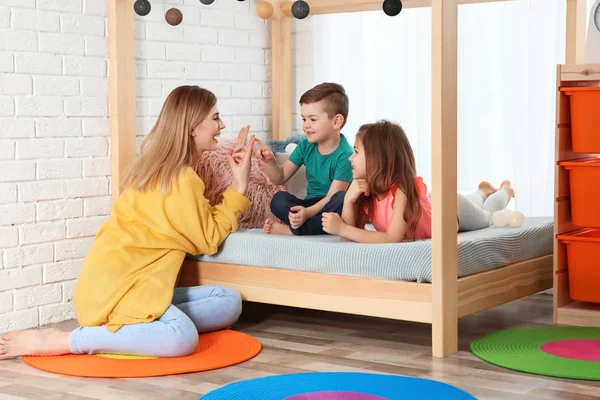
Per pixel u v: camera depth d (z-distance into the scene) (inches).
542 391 80.2
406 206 100.7
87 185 116.8
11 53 106.9
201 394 80.4
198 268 111.8
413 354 94.6
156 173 105.0
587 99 107.8
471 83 131.9
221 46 137.3
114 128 119.1
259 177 123.6
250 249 107.0
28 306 110.0
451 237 93.3
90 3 116.4
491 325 109.6
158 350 92.0
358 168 104.6
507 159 131.3
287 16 146.2
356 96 142.3
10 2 106.7
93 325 95.7
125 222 103.9
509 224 114.8
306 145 123.9
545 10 126.2
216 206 111.3
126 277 97.6
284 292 104.4
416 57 135.9
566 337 101.3
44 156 111.1
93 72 117.1
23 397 80.3
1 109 105.8
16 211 108.0
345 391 79.4
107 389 82.4
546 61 127.0
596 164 107.8
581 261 110.7
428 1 129.4
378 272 96.7
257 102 144.6
